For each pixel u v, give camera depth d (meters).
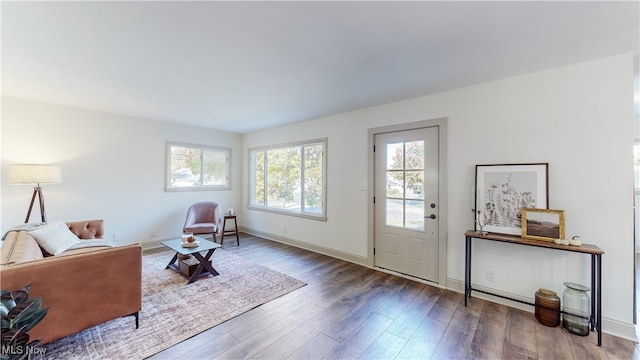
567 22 1.66
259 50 2.06
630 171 2.11
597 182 2.21
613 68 2.15
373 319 2.32
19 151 3.40
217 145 5.50
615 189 2.15
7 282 1.60
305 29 1.76
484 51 2.06
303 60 2.22
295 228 4.77
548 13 1.57
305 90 2.98
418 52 2.07
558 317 2.21
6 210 3.33
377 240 3.62
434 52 2.07
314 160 4.54
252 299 2.67
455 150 2.92
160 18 1.63
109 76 2.59
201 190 5.27
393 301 2.66
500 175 2.61
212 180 5.49
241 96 3.21
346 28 1.74
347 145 3.96
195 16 1.61
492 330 2.16
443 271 3.01
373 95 3.15
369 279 3.23
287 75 2.55
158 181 4.65
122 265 2.06
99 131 4.02
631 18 1.61
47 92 3.10
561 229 2.24
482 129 2.75
